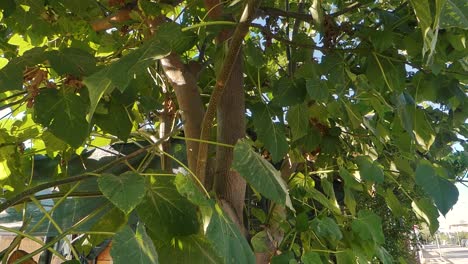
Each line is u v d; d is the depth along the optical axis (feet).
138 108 5.96
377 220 5.37
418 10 2.78
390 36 4.20
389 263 5.58
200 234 3.41
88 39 5.87
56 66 3.45
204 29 4.40
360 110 6.15
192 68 5.11
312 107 5.77
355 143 7.39
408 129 4.49
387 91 5.29
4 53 6.01
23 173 5.69
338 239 4.84
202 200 2.82
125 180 2.81
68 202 5.93
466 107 5.58
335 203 6.11
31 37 5.65
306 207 5.88
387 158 7.17
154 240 3.39
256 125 4.44
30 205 5.91
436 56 3.95
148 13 4.63
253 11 3.16
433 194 3.83
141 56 2.74
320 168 6.61
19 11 5.01
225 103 4.32
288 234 5.24
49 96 3.57
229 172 4.14
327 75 4.56
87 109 3.77
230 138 4.25
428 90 4.71
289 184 6.34
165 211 3.31
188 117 4.40
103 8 5.51
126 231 2.52
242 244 3.03
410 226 10.32
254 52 5.23
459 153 6.96
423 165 3.95
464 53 3.99
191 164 4.31
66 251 6.67
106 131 4.01
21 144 5.55
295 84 4.69
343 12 4.87
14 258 3.18
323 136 5.89
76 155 6.85
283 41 4.88
